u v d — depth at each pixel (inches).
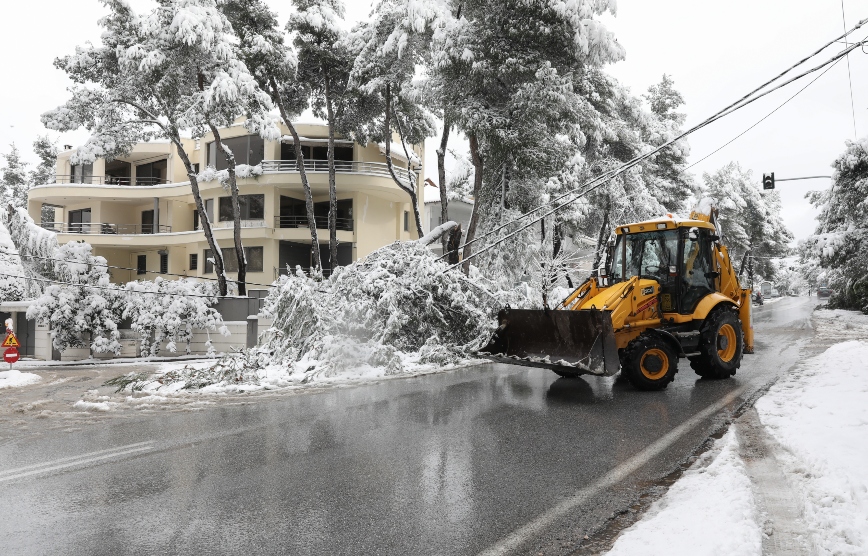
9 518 162.4
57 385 561.3
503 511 165.0
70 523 158.2
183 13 885.2
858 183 1170.0
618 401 325.1
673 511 157.6
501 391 367.6
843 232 1198.9
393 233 1421.0
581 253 1440.7
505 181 917.8
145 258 1530.5
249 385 402.0
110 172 1600.6
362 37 1021.2
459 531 151.4
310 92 1141.1
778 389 335.0
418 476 196.4
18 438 267.3
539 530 151.9
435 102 946.7
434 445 236.5
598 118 1064.2
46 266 981.8
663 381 354.9
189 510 167.0
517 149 863.7
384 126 1173.1
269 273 1288.1
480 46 853.8
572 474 197.6
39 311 964.0
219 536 148.6
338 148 1346.0
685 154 1482.5
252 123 964.6
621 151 1254.3
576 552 139.5
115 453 233.6
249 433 264.4
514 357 394.9
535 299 669.3
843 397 288.2
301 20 1032.8
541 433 254.5
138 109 1055.6
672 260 388.2
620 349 370.3
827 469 183.5
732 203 2215.8
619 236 423.5
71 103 1013.2
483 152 912.9
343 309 498.0
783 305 2005.4
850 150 1195.3
